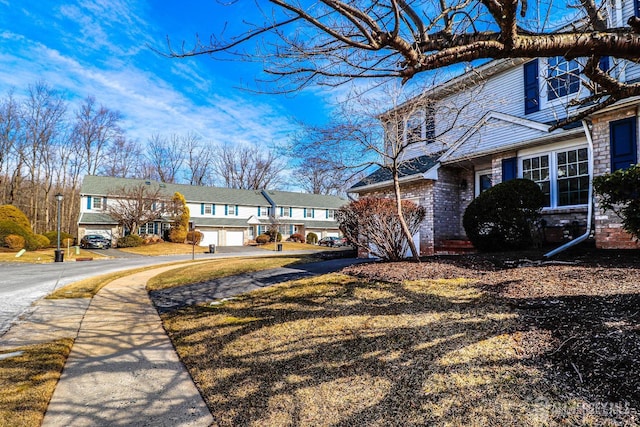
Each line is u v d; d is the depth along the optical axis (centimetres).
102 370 391
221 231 3628
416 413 250
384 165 721
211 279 923
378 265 689
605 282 408
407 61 233
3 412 296
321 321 445
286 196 4306
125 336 515
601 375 238
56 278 1159
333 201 4628
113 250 2639
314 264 991
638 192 507
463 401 249
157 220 3166
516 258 632
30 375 374
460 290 466
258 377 344
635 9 730
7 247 2300
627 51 230
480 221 805
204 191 3759
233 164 4925
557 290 403
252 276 885
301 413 277
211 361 398
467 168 1111
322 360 352
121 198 2997
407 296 475
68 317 631
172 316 609
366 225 749
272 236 3753
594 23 322
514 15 200
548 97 906
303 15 210
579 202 795
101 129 4103
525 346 295
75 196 3947
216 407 307
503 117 950
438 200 1082
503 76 1027
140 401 321
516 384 252
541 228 787
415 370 300
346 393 292
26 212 3581
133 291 891
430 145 1136
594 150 697
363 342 369
